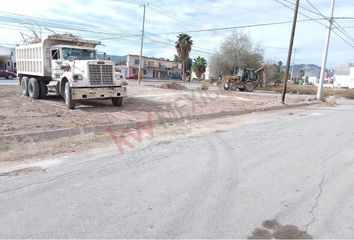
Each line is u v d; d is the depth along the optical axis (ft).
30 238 11.69
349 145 28.22
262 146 27.07
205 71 325.42
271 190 16.83
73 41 53.83
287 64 69.82
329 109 66.08
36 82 56.39
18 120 35.24
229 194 16.14
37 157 22.45
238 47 213.87
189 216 13.62
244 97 86.33
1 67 191.83
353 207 14.92
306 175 19.44
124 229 12.42
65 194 15.72
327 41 87.45
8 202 14.74
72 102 44.75
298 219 13.62
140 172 19.30
